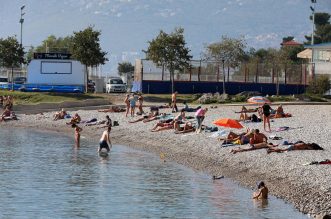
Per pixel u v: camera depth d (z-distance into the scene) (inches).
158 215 2493.8
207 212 2519.7
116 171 3380.9
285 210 2468.0
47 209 2586.1
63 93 6963.6
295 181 2775.6
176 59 7066.9
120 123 5162.4
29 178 3196.4
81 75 7431.1
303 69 7495.1
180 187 2950.3
